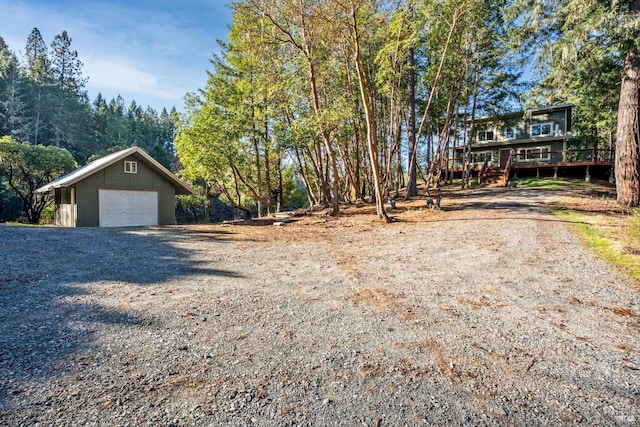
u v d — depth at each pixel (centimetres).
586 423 181
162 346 255
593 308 358
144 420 172
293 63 1270
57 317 306
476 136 2516
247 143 1703
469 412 188
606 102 1384
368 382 216
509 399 202
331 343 269
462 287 427
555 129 2200
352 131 1396
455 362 245
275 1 1076
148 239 747
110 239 727
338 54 1264
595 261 544
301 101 1372
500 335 292
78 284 407
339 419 179
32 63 3884
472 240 724
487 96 1802
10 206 2508
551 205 1104
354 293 399
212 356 243
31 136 3491
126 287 400
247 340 270
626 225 792
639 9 830
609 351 266
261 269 508
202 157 1609
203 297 370
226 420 175
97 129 4394
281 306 349
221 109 1641
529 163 2108
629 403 200
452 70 1500
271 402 192
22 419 170
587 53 932
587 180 1714
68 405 183
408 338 282
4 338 260
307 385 210
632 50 884
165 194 1584
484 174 1966
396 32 1139
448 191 1748
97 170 1338
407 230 897
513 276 475
